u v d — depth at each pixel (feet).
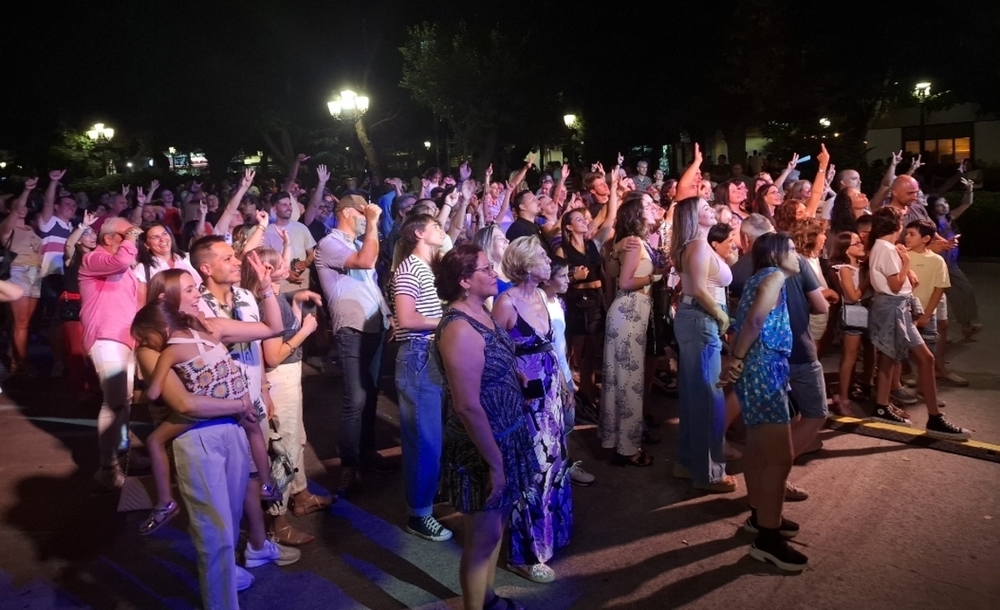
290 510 16.70
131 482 17.11
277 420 15.81
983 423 20.36
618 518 16.08
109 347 17.97
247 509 14.05
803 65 74.33
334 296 17.49
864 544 14.56
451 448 11.57
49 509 17.33
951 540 14.53
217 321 12.41
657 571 13.98
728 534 15.25
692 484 17.37
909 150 103.45
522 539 13.84
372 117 113.70
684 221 16.99
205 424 11.71
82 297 18.25
